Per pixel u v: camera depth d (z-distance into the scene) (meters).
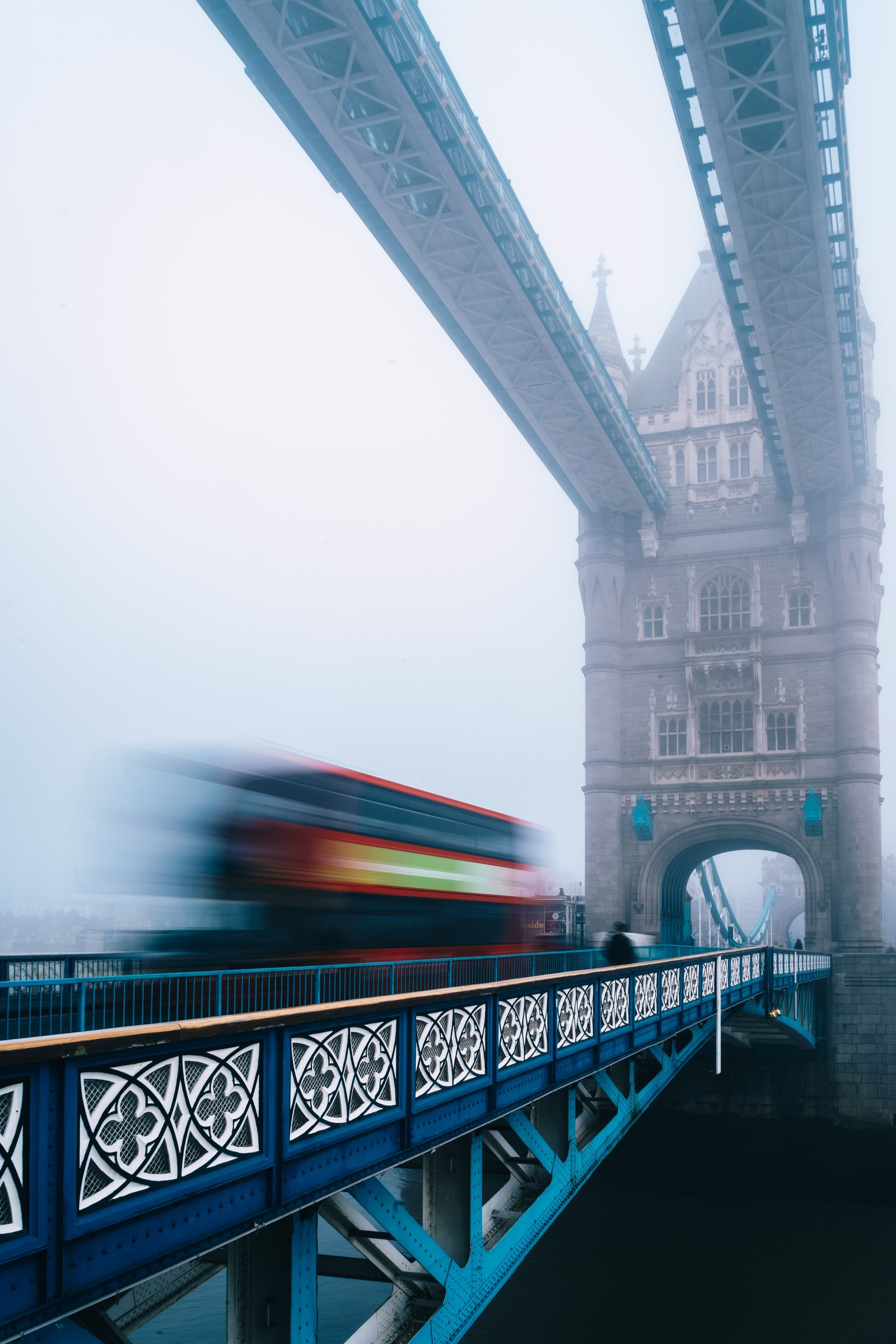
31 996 10.23
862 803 53.94
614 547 59.84
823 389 48.06
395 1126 9.38
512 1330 29.42
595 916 56.53
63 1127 5.68
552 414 50.16
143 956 15.55
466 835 23.58
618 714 58.97
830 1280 33.56
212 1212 6.87
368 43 30.91
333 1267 12.33
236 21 31.81
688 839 57.19
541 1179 14.91
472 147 35.75
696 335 62.91
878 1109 48.84
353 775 19.08
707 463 61.25
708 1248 36.97
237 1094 7.10
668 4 32.53
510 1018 12.18
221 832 16.34
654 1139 49.59
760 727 56.66
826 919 54.06
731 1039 45.56
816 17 31.81
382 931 19.02
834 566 56.56
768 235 39.53
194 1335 25.83
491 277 41.31
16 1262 5.39
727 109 34.62
